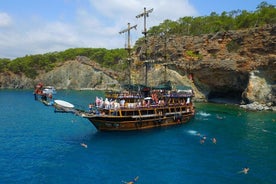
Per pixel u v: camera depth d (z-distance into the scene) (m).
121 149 44.44
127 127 55.53
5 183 32.12
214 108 90.94
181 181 32.69
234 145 47.06
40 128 61.72
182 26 149.00
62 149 44.78
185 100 70.44
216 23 132.75
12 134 55.62
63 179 33.25
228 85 106.56
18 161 39.31
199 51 112.56
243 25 117.56
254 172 35.28
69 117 76.88
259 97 92.19
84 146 46.19
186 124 63.97
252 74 93.88
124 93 63.22
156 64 123.31
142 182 32.38
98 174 34.59
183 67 113.75
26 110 91.19
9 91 193.50
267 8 118.44
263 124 64.12
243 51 99.12
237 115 76.56
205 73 107.75
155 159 39.91
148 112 58.84
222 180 33.03
